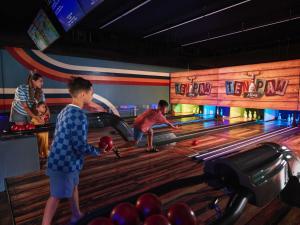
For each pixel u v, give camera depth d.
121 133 4.30
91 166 3.01
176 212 0.79
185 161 3.20
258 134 5.10
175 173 2.75
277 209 1.87
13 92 5.21
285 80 5.41
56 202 1.42
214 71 6.89
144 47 6.76
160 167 2.96
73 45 5.46
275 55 6.73
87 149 1.38
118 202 0.92
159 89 8.14
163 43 7.23
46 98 5.70
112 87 6.89
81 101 1.44
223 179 1.09
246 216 1.77
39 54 5.52
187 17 4.79
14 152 2.61
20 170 2.67
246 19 4.96
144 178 2.61
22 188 2.35
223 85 6.69
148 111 3.46
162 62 7.49
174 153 3.59
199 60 8.24
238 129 5.75
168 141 4.33
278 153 1.29
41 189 2.33
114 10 4.49
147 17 4.86
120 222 0.76
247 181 0.96
